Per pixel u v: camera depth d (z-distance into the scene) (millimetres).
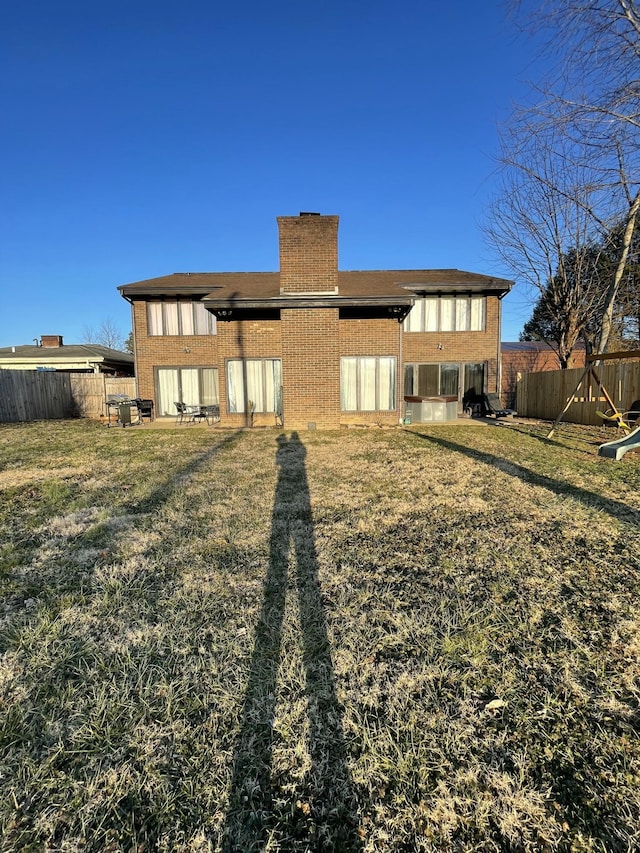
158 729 1782
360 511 4410
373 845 1358
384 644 2318
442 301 16609
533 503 4613
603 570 3086
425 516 4242
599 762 1613
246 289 13938
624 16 8539
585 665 2131
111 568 3221
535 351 23734
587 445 8695
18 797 1492
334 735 1757
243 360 13430
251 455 7863
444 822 1422
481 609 2623
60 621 2543
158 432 11898
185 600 2775
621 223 12336
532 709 1868
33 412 16938
